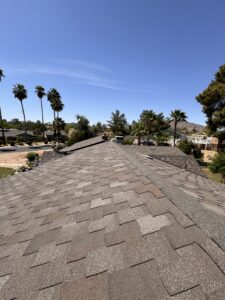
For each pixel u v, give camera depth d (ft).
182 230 6.22
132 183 11.68
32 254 7.25
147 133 186.39
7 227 10.44
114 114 282.15
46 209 11.51
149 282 4.72
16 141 221.05
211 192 15.98
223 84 110.01
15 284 5.85
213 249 5.18
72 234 7.93
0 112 200.13
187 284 4.40
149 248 5.88
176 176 18.86
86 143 64.39
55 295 5.07
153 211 7.85
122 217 8.11
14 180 24.12
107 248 6.42
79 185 14.58
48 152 53.62
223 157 67.87
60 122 258.98
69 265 6.10
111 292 4.74
